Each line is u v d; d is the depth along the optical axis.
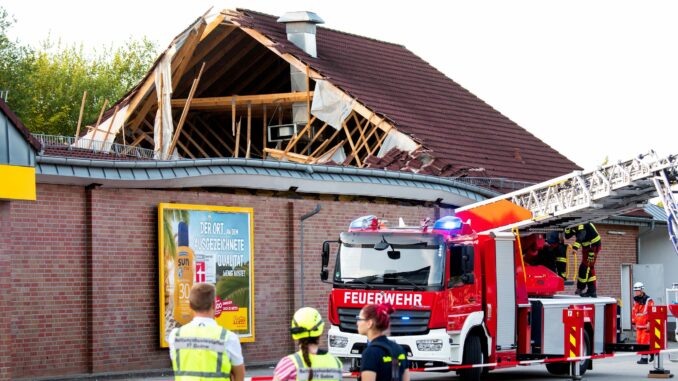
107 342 22.47
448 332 20.05
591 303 24.09
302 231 27.17
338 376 9.70
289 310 26.83
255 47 41.75
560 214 24.73
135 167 22.67
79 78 71.38
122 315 22.81
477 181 35.62
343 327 20.47
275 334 26.44
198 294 9.80
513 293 22.08
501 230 25.00
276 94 39.84
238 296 25.20
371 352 10.09
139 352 23.12
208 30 38.94
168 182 23.64
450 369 20.67
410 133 36.84
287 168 26.55
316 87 38.47
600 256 38.91
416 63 45.97
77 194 22.16
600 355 23.81
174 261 23.72
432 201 31.36
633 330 40.12
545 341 23.03
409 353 20.03
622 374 24.70
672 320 41.62
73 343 21.92
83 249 22.22
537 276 24.12
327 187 27.78
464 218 25.53
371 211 29.27
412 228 20.89
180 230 23.91
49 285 21.48
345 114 38.06
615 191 24.34
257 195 26.84
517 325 22.34
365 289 20.38
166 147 38.25
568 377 24.03
